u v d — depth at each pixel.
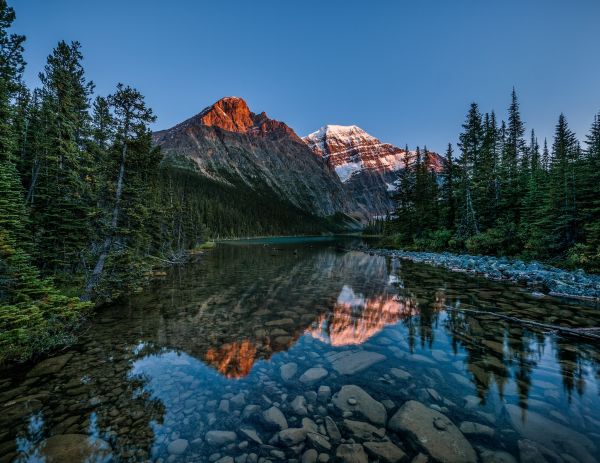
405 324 9.97
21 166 17.56
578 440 4.26
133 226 15.54
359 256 37.97
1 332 7.33
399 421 4.69
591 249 17.50
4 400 5.63
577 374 6.30
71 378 6.54
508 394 5.55
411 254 34.75
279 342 8.68
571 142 29.22
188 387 6.10
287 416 4.99
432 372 6.52
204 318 11.27
